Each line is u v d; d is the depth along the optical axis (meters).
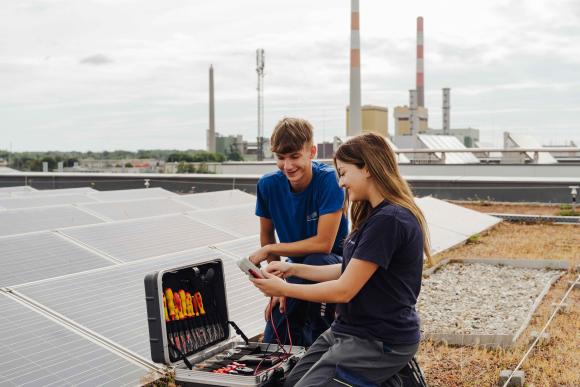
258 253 4.30
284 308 4.34
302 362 3.52
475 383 5.29
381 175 3.32
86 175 26.33
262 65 50.25
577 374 5.42
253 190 23.53
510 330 6.86
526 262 10.32
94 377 4.14
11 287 5.30
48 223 9.27
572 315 7.36
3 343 4.36
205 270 4.04
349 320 3.34
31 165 60.25
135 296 5.60
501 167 27.20
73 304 5.20
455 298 8.41
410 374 3.43
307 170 4.24
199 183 24.47
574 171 26.06
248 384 3.43
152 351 3.54
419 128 94.06
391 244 3.19
